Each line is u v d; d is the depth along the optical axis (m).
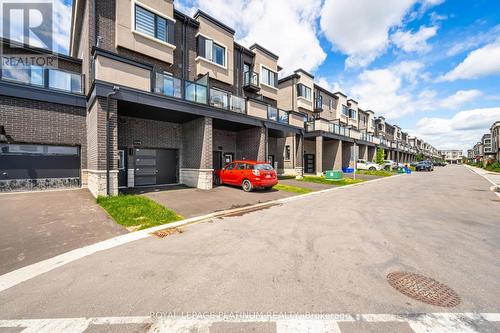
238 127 15.28
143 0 11.93
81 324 2.44
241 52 18.22
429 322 2.47
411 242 4.89
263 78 19.83
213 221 6.67
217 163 15.94
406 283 3.27
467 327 2.39
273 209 8.34
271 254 4.27
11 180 9.30
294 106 24.64
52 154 10.15
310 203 9.51
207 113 11.85
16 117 9.23
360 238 5.16
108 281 3.31
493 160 41.56
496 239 5.07
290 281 3.31
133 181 12.12
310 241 4.96
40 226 5.62
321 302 2.82
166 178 13.55
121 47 11.27
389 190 13.51
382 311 2.65
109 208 7.11
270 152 20.06
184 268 3.71
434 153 116.31
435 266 3.79
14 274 3.50
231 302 2.82
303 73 25.19
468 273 3.56
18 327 2.39
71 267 3.73
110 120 8.79
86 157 10.84
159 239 5.10
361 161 29.83
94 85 8.52
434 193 12.17
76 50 15.97
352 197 11.04
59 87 10.11
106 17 11.08
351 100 35.41
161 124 13.03
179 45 14.17
